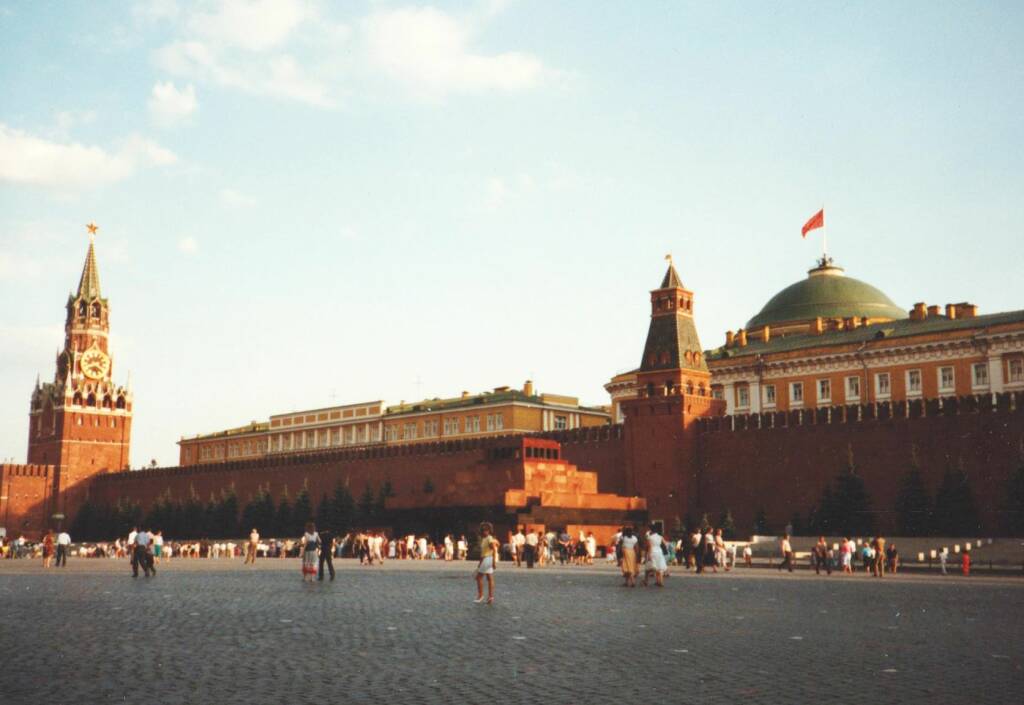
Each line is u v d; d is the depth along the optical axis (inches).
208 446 6565.0
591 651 662.5
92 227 6894.7
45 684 532.4
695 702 487.2
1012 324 3516.2
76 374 6510.8
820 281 4714.6
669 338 3457.2
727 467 3280.0
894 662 616.1
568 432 3777.1
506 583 1456.7
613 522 3225.9
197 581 1494.8
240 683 535.5
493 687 525.0
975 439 2755.9
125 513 5575.8
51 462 6432.1
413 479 4119.1
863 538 2765.7
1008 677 560.4
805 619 890.7
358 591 1246.3
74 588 1314.0
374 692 510.0
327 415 5733.3
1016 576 1854.1
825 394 4013.3
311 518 4367.6
